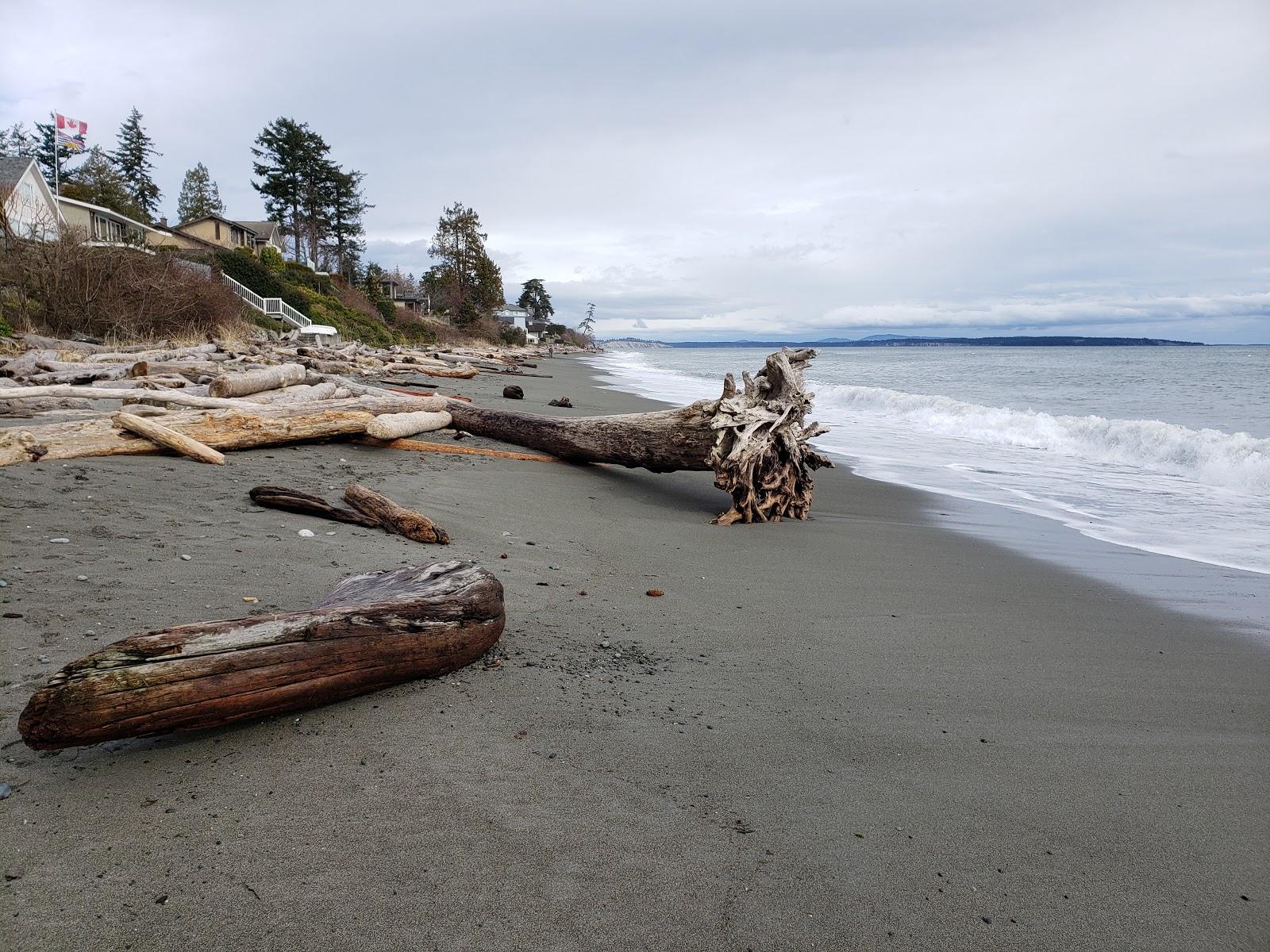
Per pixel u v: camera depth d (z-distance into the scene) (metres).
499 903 2.11
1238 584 6.00
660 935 2.05
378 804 2.49
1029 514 8.60
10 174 29.64
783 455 8.15
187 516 5.27
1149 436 12.45
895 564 6.38
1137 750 3.29
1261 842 2.66
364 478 7.47
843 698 3.67
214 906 2.00
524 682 3.48
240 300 29.38
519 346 89.00
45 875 2.04
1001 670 4.14
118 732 2.44
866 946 2.08
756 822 2.60
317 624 2.91
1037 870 2.45
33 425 7.70
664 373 42.91
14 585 3.67
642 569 5.74
